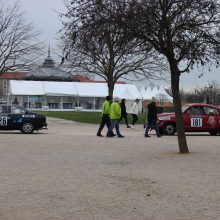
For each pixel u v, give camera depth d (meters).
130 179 11.61
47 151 17.94
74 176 12.07
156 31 16.17
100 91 83.38
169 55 16.84
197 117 27.84
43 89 81.50
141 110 76.44
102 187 10.53
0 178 11.72
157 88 79.44
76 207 8.57
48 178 11.74
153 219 7.74
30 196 9.53
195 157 16.19
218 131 28.16
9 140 22.64
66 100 83.62
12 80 82.56
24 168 13.47
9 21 42.22
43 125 27.98
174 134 27.47
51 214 8.05
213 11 15.97
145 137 25.33
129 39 16.02
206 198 9.37
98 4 15.65
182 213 8.15
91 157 16.17
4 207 8.55
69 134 27.25
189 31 16.31
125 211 8.28
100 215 7.99
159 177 11.92
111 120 24.83
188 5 15.89
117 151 18.11
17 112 27.67
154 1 15.67
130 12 15.61
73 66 40.12
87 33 15.96
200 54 16.50
